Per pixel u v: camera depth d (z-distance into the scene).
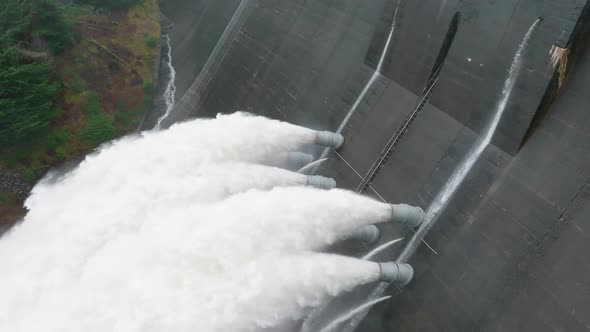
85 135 35.81
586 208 15.77
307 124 29.95
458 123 20.58
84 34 39.59
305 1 33.88
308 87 30.98
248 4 39.81
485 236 18.11
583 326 14.75
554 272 15.89
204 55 41.88
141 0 44.19
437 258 19.36
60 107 35.72
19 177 33.09
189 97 40.84
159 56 43.12
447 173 20.34
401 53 23.97
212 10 43.34
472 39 20.17
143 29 42.91
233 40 39.66
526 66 17.88
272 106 33.44
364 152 24.89
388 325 20.02
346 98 27.34
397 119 23.70
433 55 22.08
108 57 39.84
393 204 21.84
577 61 17.16
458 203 19.47
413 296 19.64
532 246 16.69
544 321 15.66
